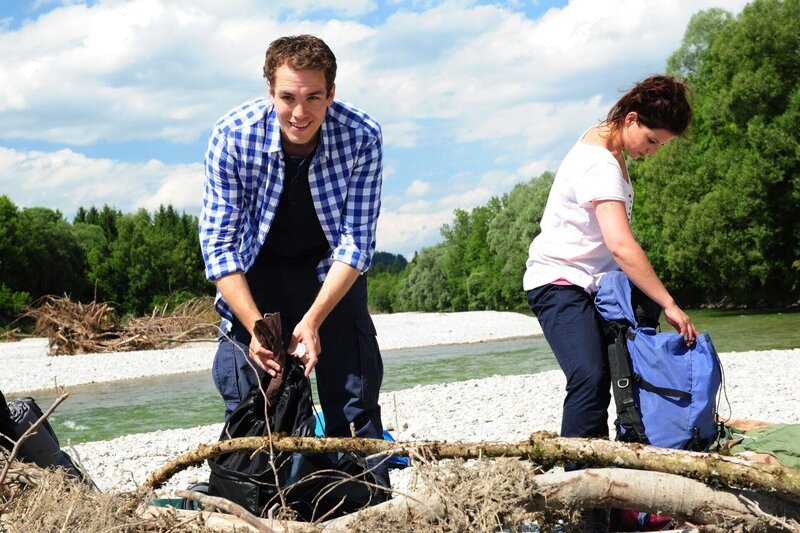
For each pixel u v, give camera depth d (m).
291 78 3.85
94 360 25.19
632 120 4.12
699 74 50.31
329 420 4.39
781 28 39.12
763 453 4.05
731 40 41.47
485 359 21.69
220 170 4.19
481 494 3.24
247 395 4.02
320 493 3.77
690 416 3.72
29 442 4.12
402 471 6.22
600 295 4.06
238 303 4.10
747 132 40.72
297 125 3.91
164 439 9.97
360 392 4.36
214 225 4.22
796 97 38.75
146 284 91.25
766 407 9.57
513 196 83.38
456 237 103.31
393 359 23.48
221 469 3.85
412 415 10.55
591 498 3.35
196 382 19.34
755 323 32.34
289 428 3.92
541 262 4.27
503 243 80.62
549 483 3.36
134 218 104.44
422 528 3.22
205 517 3.58
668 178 45.31
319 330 4.38
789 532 3.22
